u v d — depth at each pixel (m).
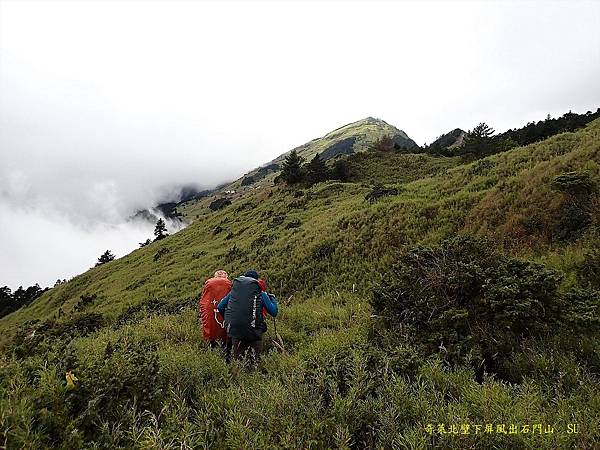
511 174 17.12
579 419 2.70
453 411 2.75
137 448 2.39
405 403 3.01
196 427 2.70
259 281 5.77
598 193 10.55
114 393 2.93
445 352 4.29
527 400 2.85
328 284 14.39
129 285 29.94
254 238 29.06
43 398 2.64
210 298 6.24
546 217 10.98
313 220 26.31
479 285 5.21
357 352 3.88
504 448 2.43
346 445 2.50
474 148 43.22
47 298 44.41
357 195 32.59
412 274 5.96
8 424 2.27
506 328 4.71
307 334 7.01
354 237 16.89
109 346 3.65
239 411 2.83
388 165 49.25
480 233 12.38
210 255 29.47
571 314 4.72
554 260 8.14
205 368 4.15
